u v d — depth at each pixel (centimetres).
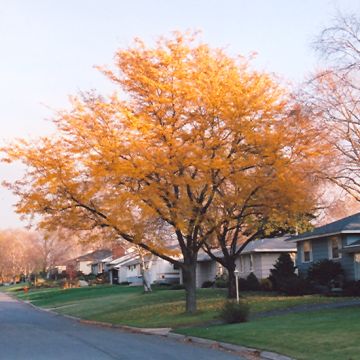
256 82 2506
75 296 6047
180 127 2523
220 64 2538
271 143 2436
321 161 2539
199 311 2825
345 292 3080
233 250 3319
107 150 2395
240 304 2339
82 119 2481
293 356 1448
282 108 2492
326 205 3722
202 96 2445
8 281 14188
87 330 2655
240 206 2719
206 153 2428
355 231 3312
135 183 2498
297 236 3803
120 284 7662
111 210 2547
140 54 2558
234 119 2439
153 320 2812
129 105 2594
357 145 2522
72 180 2484
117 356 1589
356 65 2420
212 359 1514
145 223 2677
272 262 4362
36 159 2483
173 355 1605
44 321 3416
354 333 1641
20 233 13538
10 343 2016
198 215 2573
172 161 2414
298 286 3300
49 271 11662
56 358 1558
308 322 1981
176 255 2759
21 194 2583
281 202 2631
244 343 1727
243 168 2500
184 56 2545
